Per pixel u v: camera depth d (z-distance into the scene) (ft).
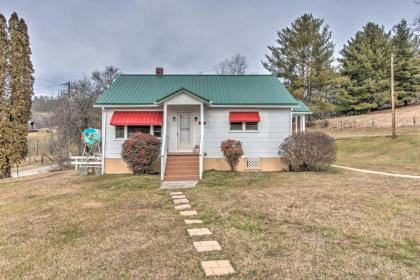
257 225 25.64
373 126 129.29
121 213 30.99
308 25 134.72
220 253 19.81
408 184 43.19
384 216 27.37
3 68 81.25
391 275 16.31
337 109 165.68
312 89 138.51
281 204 32.48
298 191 39.17
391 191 38.17
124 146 56.13
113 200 37.50
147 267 17.97
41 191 45.85
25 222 28.94
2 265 19.12
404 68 151.43
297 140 57.57
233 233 23.73
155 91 66.03
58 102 134.41
